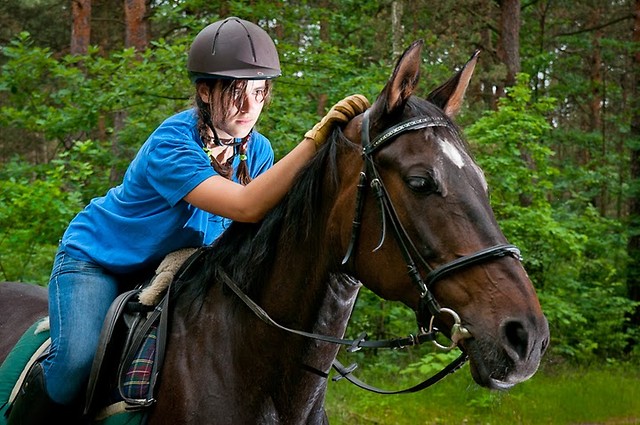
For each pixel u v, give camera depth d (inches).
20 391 99.8
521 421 289.1
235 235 96.3
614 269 479.8
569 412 308.2
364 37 473.4
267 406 90.8
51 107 285.0
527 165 379.9
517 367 71.3
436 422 277.6
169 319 96.6
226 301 94.2
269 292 91.4
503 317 72.7
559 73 724.7
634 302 453.4
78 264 99.7
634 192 502.9
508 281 74.2
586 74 802.8
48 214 253.9
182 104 283.0
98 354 92.4
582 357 427.2
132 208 99.0
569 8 687.1
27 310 123.9
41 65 283.4
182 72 271.7
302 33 341.1
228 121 100.2
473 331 73.9
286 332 90.0
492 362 72.3
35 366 98.7
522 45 676.1
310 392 91.3
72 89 283.4
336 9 446.9
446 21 530.0
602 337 454.6
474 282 74.9
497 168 329.1
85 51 424.8
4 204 251.9
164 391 91.8
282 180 89.3
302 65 305.4
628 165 657.0
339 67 306.0
